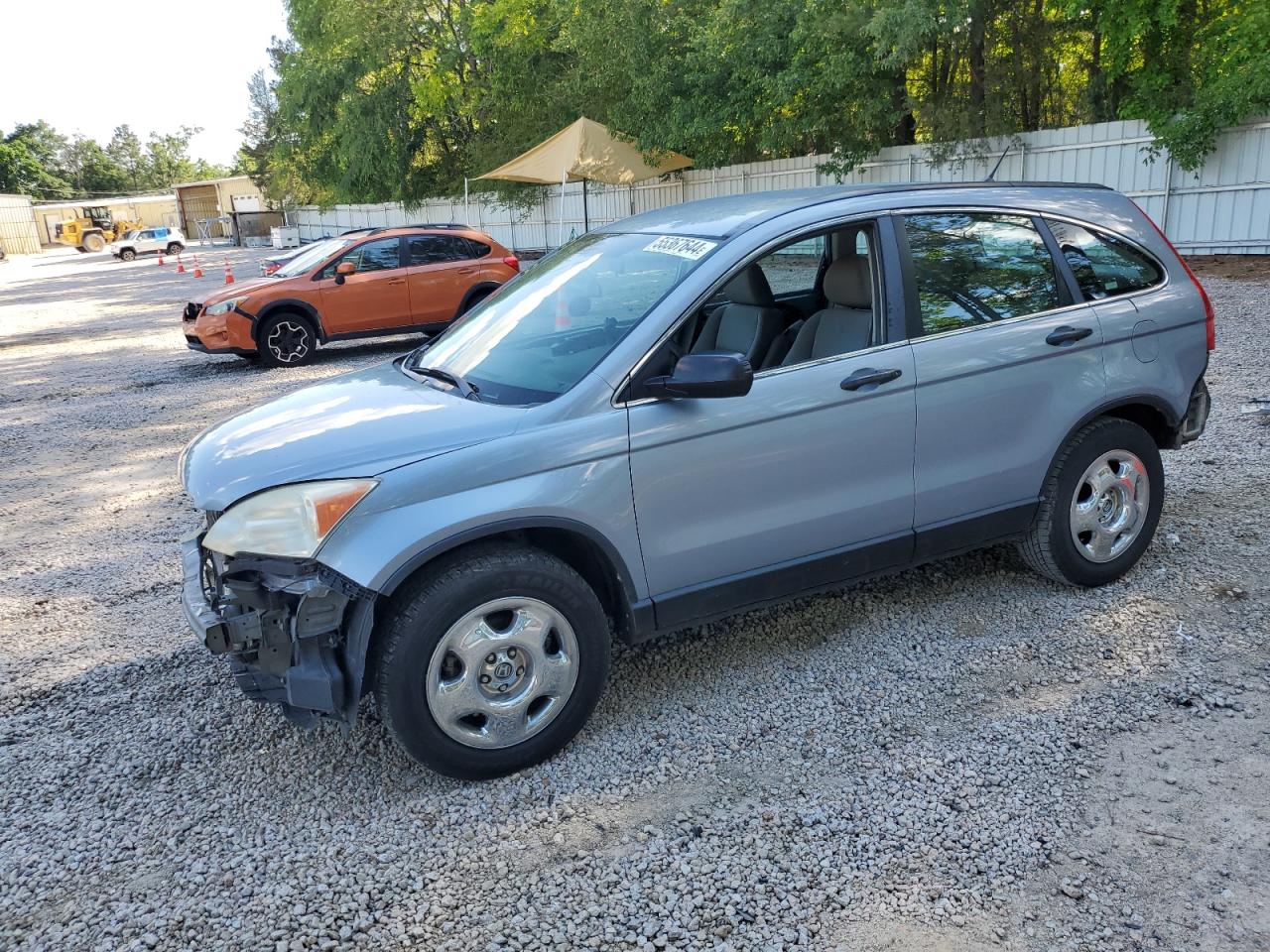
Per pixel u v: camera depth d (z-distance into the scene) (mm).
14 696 4059
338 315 12617
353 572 2947
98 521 6500
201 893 2812
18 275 42406
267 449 3260
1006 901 2627
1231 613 4121
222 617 3037
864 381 3664
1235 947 2430
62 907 2781
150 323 18891
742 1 19047
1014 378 3998
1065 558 4273
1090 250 4316
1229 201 15539
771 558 3664
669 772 3299
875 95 18922
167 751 3588
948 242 3986
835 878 2750
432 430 3225
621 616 3494
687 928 2592
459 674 3154
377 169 35125
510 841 2984
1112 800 3018
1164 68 16547
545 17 27219
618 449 3289
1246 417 6973
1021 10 17688
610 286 3814
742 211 3947
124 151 140250
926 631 4172
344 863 2918
